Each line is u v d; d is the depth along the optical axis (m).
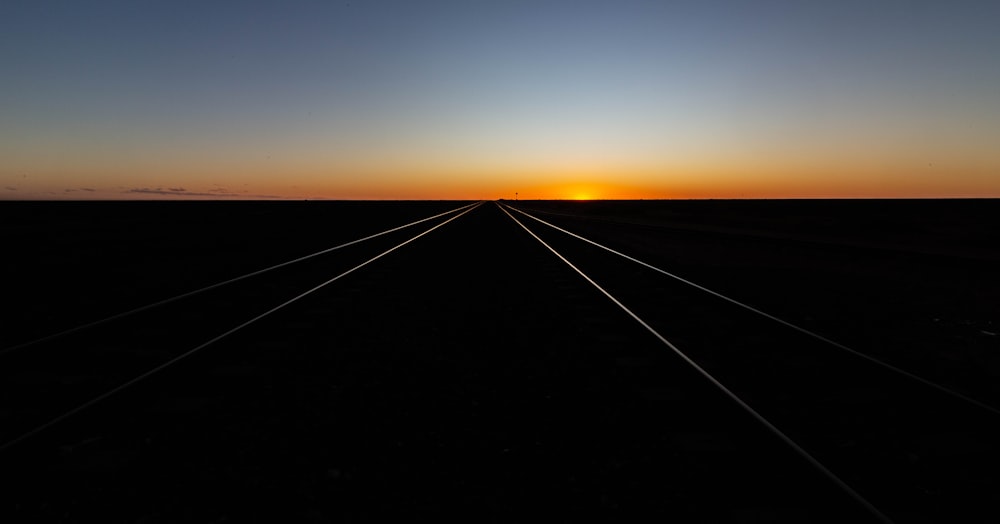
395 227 34.28
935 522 3.31
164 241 23.34
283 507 3.34
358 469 3.80
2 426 4.64
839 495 3.29
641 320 8.22
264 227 33.66
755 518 3.17
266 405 4.98
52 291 11.41
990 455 4.12
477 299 10.37
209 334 7.86
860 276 14.52
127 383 4.99
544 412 4.84
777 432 3.99
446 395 5.24
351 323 8.30
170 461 3.93
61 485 3.61
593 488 3.57
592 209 93.75
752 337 7.77
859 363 6.25
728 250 21.50
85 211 59.44
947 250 21.12
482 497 3.45
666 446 4.17
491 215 55.59
